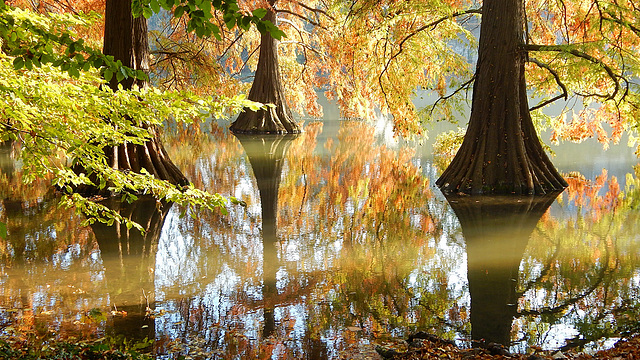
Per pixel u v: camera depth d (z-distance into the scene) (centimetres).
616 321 695
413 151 2412
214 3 372
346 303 761
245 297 783
